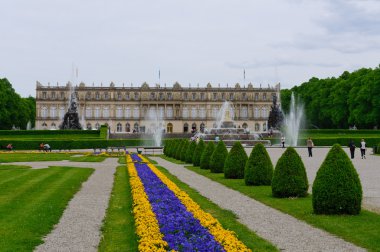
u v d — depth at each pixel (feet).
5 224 64.95
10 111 501.97
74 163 176.45
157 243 50.60
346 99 480.23
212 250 47.65
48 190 97.35
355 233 59.06
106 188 103.65
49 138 343.67
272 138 369.30
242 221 67.51
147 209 67.46
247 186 105.50
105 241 56.70
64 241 56.95
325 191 70.44
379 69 424.46
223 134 366.63
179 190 87.40
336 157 71.26
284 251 51.85
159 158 219.00
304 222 66.54
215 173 138.00
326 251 51.80
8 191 95.30
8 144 285.23
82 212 75.20
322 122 563.48
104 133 396.78
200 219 61.52
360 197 70.49
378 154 231.71
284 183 88.02
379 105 405.18
